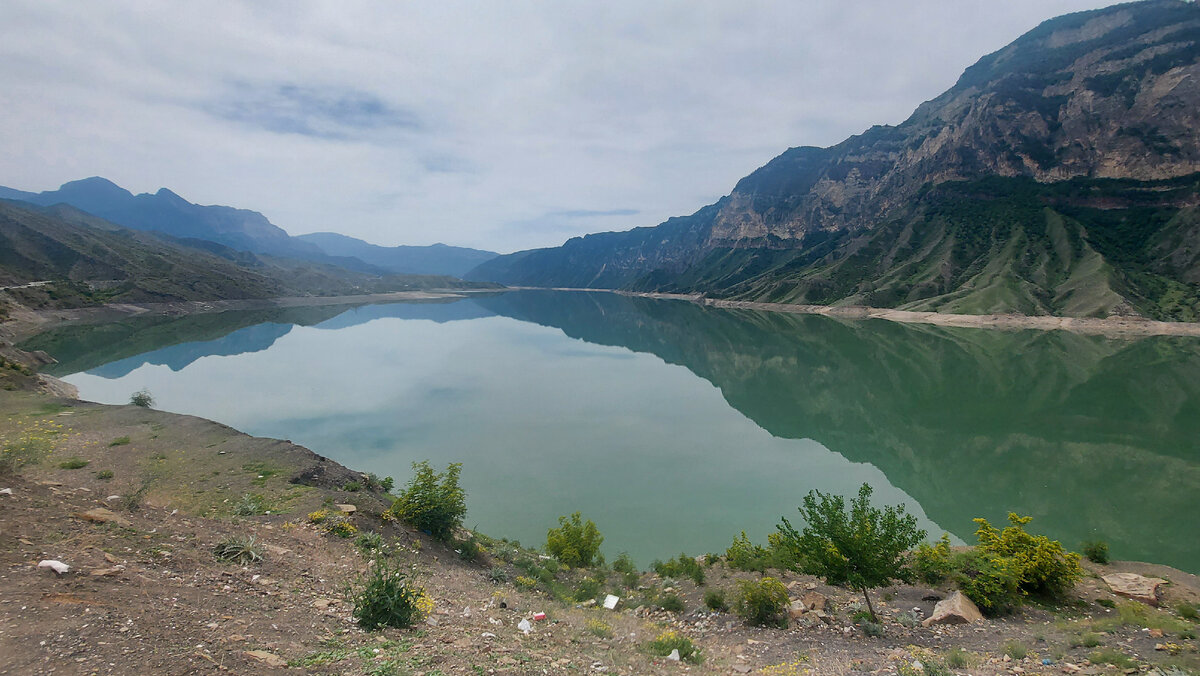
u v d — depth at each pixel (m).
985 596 15.01
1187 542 26.47
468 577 16.44
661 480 36.41
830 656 11.71
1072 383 66.94
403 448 42.53
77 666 5.75
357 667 7.22
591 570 21.92
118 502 13.03
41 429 31.91
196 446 29.86
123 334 106.75
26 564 7.92
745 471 38.59
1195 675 9.05
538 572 19.33
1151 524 28.70
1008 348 95.50
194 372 73.25
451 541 20.17
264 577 10.93
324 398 60.66
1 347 65.81
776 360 94.88
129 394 58.44
